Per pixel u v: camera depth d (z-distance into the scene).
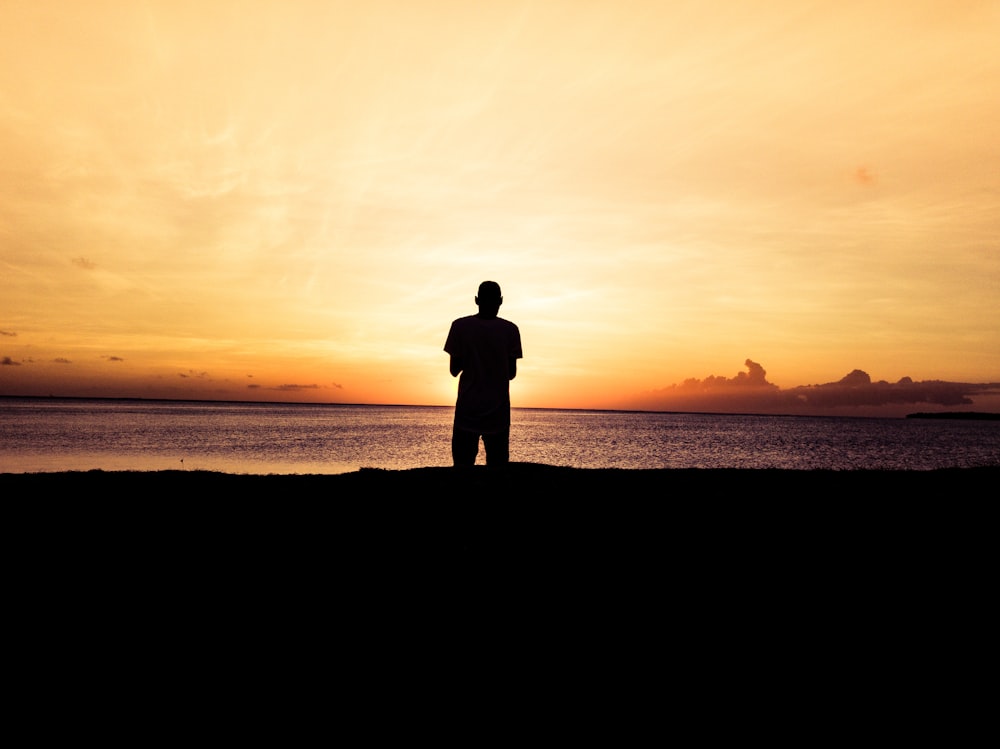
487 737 2.68
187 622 3.82
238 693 3.03
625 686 3.14
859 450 57.56
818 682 3.20
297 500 6.34
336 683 3.14
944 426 189.12
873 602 4.20
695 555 4.99
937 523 6.00
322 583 4.41
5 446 41.97
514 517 5.73
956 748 2.63
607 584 4.42
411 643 3.58
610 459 41.91
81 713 2.82
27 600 4.10
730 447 58.69
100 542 5.21
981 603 4.22
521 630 3.75
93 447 42.12
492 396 5.84
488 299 5.80
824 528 5.74
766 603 4.17
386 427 91.06
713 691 3.10
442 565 4.72
